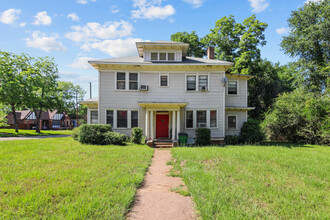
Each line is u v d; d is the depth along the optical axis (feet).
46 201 12.89
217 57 92.99
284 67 116.57
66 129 163.53
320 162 26.73
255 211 11.99
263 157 29.32
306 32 86.79
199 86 53.31
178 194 15.64
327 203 13.67
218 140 52.80
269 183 17.81
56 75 104.47
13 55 89.25
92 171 20.29
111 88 52.21
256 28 85.05
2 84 80.64
